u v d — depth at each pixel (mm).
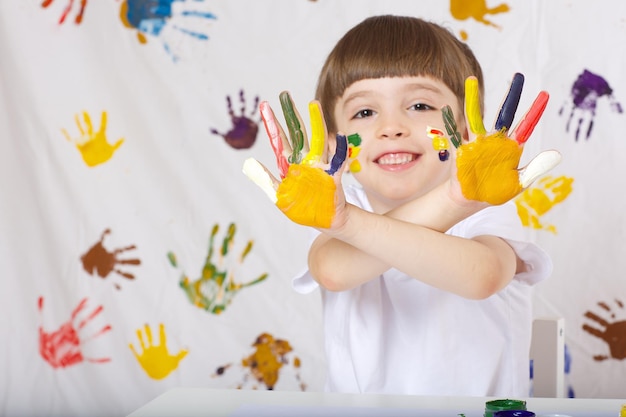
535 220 1891
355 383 1201
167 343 1939
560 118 1885
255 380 1933
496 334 1190
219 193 1926
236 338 1934
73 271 1937
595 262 1880
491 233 1085
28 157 1929
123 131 1931
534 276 1093
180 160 1928
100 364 1940
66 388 1944
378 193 1139
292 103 826
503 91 1892
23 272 1936
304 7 1921
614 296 1877
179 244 1935
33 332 1939
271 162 1922
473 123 833
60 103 1929
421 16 1903
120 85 1928
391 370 1188
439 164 1120
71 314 1939
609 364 1878
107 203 1933
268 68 1923
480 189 846
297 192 827
